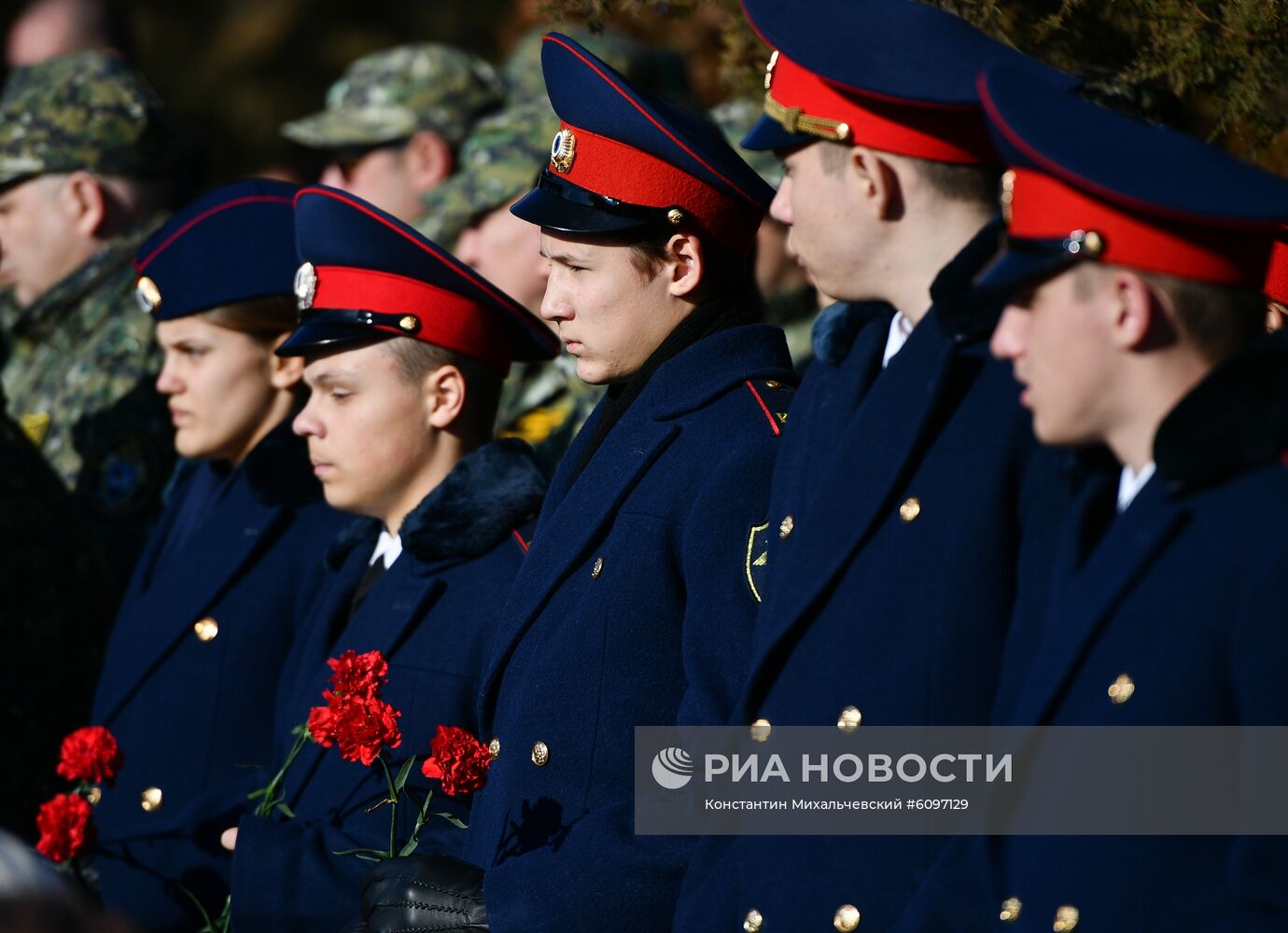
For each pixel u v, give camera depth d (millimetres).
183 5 38250
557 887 9352
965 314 7949
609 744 9648
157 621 13719
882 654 7980
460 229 18625
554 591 10156
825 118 8430
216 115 37406
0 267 18969
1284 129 10648
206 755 13320
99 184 18781
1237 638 6637
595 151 10336
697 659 9289
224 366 13984
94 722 13992
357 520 12797
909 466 8062
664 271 10383
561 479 10789
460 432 12180
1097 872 6871
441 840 10711
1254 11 10117
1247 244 7070
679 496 9836
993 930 7238
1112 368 7086
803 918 8117
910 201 8359
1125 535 7039
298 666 12641
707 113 17500
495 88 22781
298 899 10703
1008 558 7793
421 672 11273
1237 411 6754
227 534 13750
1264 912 6484
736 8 12789
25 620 14031
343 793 11312
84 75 19172
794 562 8344
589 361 10523
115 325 17859
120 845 12727
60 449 17438
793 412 9109
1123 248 7000
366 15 37656
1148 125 7773
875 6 8547
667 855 9266
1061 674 7051
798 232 8664
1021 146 7098
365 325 11844
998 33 10461
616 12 13008
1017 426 7848
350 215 11930
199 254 13953
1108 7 10688
